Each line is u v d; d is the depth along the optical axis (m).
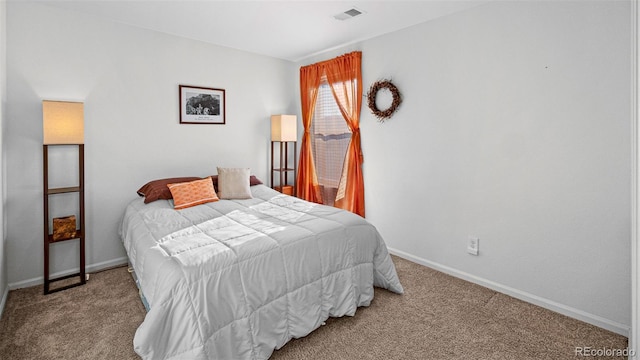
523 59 2.51
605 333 2.18
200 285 1.71
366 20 3.16
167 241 2.17
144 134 3.45
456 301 2.60
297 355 1.96
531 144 2.50
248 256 1.94
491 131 2.73
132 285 2.88
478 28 2.77
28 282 2.86
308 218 2.65
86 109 3.08
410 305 2.54
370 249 2.58
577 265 2.33
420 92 3.25
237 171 3.63
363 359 1.93
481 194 2.84
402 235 3.55
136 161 3.42
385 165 3.66
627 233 2.11
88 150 3.12
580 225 2.30
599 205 2.21
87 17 3.03
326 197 4.40
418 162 3.32
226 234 2.27
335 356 1.95
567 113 2.31
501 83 2.64
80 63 3.02
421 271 3.20
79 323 2.27
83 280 2.88
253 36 3.66
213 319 1.69
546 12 2.37
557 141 2.37
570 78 2.28
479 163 2.83
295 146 4.48
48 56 2.85
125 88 3.29
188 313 1.65
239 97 4.20
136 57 3.35
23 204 2.81
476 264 2.92
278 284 1.99
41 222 2.91
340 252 2.35
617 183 2.13
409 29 3.31
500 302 2.59
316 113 4.46
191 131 3.79
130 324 2.27
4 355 1.93
